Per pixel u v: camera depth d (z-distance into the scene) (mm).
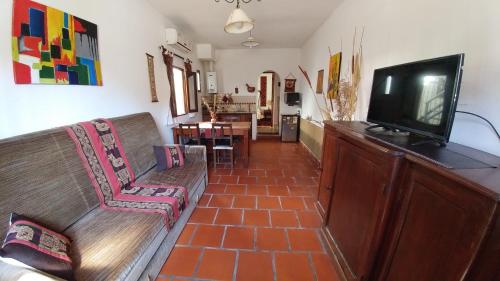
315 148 4441
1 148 1216
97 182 1746
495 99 1103
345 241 1562
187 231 2055
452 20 1354
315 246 1878
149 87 3111
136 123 2527
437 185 862
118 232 1400
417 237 960
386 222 1149
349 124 1962
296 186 3047
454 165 845
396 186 1101
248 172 3584
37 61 1526
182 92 4609
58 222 1374
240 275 1584
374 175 1236
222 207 2479
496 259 683
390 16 2006
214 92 6184
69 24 1771
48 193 1374
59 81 1699
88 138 1801
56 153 1509
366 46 2445
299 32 4629
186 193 2080
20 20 1407
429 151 1051
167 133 3707
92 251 1230
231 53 6375
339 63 3164
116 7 2375
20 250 951
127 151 2219
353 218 1468
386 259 1166
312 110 4820
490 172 782
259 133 7051
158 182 2199
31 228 1101
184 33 4516
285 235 2012
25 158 1312
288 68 6355
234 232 2049
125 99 2570
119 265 1153
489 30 1122
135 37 2752
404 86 1348
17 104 1425
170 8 3262
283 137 6012
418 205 968
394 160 1069
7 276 883
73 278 1046
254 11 3406
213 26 4148
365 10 2465
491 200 636
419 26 1645
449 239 790
